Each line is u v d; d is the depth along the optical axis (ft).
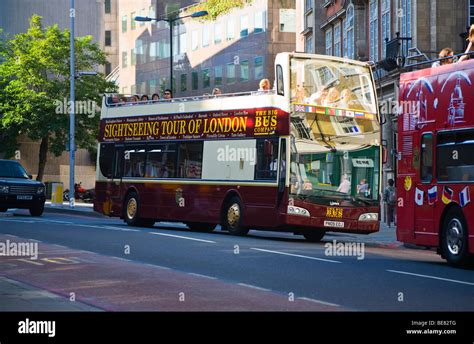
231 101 116.67
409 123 87.92
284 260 78.54
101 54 313.53
